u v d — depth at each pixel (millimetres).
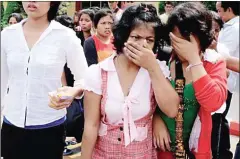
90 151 1637
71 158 3230
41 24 2025
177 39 1557
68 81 2307
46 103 2021
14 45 2000
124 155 1606
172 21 1570
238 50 3396
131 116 1568
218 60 1664
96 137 1631
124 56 1607
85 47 3504
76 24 5402
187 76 1647
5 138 2125
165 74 1652
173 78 1681
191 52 1546
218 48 2193
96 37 3547
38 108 2020
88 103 1609
